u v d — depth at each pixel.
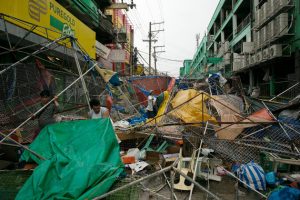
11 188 4.15
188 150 6.77
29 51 10.18
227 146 6.36
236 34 30.61
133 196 4.07
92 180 3.99
